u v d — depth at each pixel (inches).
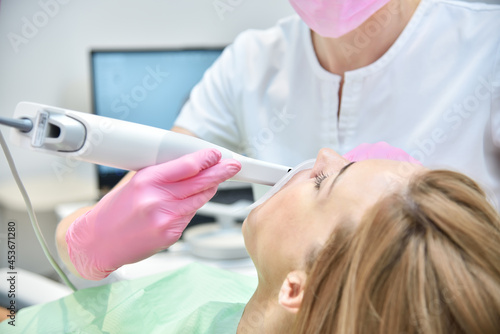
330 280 25.0
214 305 37.7
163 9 76.6
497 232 24.9
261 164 31.2
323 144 43.5
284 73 44.9
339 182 27.2
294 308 26.0
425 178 25.9
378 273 23.5
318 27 37.3
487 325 22.5
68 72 75.8
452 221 23.8
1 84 73.5
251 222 29.5
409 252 23.2
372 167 27.5
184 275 43.3
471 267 23.2
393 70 40.4
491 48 39.3
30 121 25.6
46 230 75.7
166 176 27.5
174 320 38.6
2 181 73.6
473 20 39.9
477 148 39.5
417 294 22.7
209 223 67.3
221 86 47.5
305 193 28.2
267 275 28.7
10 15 72.0
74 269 33.3
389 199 24.8
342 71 41.6
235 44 48.0
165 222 27.4
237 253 57.2
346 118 42.0
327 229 26.4
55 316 37.2
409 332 22.6
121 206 28.0
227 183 66.7
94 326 36.1
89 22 74.9
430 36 40.0
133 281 42.0
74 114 26.0
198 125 47.8
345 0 34.7
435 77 40.1
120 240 28.3
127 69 66.6
